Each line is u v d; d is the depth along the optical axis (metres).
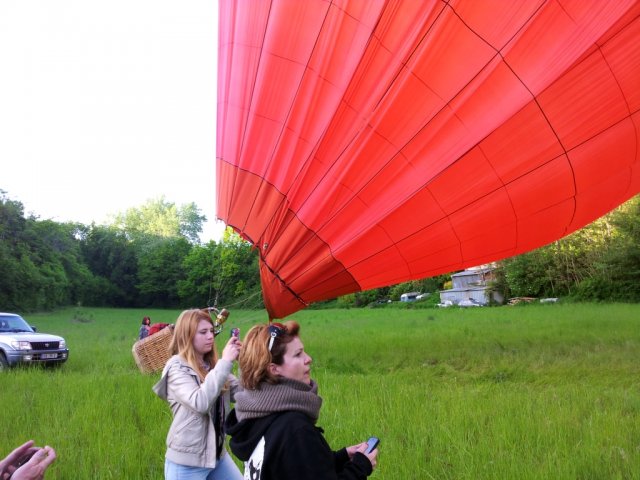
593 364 9.95
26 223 66.88
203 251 60.94
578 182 6.99
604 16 5.94
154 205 117.12
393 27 6.46
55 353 12.65
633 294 33.62
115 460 5.02
